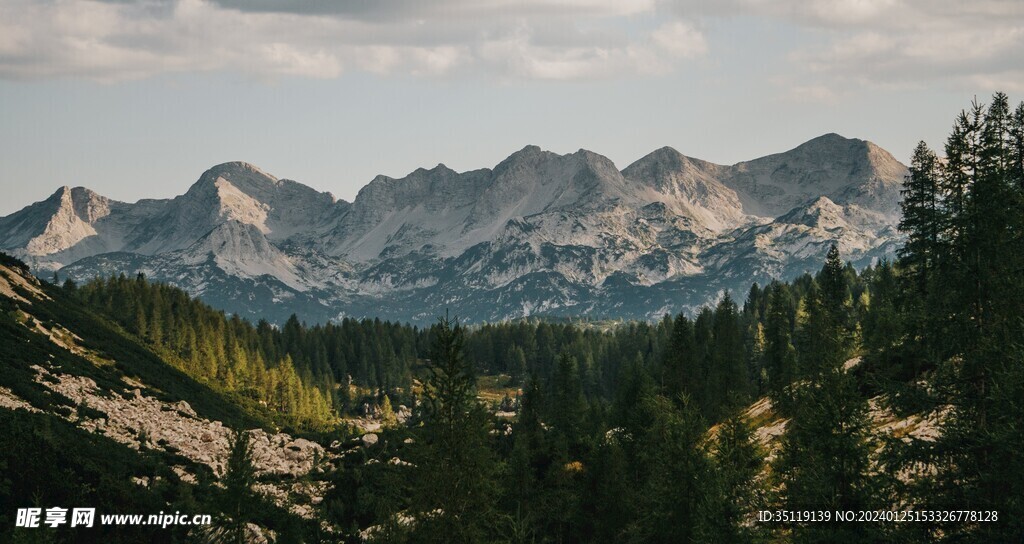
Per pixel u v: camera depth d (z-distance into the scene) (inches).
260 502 2266.2
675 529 2107.5
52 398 3663.9
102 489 2415.1
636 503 2684.5
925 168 2736.2
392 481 2068.2
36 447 2460.6
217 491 2197.3
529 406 4222.4
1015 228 1422.2
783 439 2074.3
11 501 2170.3
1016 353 1350.9
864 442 1556.3
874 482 1512.1
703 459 2117.4
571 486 3043.8
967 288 1429.6
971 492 1323.8
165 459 3368.6
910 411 1460.4
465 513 1827.0
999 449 1279.5
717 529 1827.0
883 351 1711.4
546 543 2765.7
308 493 3267.7
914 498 1425.9
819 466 1600.6
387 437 4254.4
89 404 3878.0
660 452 2358.5
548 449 3567.9
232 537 2204.7
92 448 2915.8
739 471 1985.7
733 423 2288.4
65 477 2378.2
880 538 1435.8
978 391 1398.9
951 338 1430.9
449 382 1898.4
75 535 2106.3
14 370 3801.7
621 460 2859.3
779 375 4303.6
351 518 2982.3
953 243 1464.1
